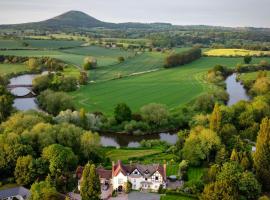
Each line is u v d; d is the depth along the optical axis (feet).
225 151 552.41
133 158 577.43
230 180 442.50
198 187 473.67
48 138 543.39
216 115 625.82
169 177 510.99
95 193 417.69
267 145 489.67
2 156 498.69
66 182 476.54
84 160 549.54
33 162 486.79
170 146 632.38
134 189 490.90
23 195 443.73
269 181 480.64
